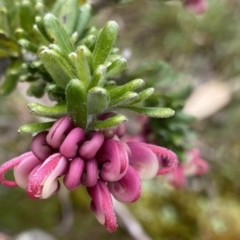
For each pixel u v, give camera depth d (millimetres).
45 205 273
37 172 90
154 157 103
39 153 96
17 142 286
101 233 268
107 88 99
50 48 100
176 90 161
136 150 103
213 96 334
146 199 278
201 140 324
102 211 95
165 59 361
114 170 94
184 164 156
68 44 109
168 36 362
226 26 362
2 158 281
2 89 152
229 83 345
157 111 99
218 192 295
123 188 99
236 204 290
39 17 122
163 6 359
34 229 265
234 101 344
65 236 266
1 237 252
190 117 158
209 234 276
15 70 146
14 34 141
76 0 130
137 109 100
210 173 300
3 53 145
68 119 95
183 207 280
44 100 217
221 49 362
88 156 94
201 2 169
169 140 155
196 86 343
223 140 329
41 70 121
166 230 273
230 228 278
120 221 261
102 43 101
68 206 274
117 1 168
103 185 97
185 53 361
